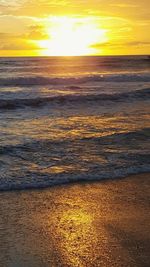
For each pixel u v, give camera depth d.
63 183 6.11
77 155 7.66
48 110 14.09
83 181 6.24
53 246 4.07
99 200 5.46
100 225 4.60
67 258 3.83
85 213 4.97
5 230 4.43
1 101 14.96
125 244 4.12
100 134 9.59
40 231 4.42
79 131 9.97
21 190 5.78
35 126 10.64
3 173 6.45
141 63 57.97
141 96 18.06
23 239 4.22
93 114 13.06
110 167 6.93
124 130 10.05
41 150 8.00
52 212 4.99
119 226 4.57
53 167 6.86
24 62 63.69
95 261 3.78
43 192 5.72
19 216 4.84
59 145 8.45
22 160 7.27
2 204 5.23
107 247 4.05
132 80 27.33
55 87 21.84
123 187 6.03
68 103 15.83
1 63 58.19
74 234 4.35
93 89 20.97
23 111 13.76
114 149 8.16
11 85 22.95
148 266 3.70
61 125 10.82
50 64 54.19
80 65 50.44
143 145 8.52
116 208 5.16
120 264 3.73
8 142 8.62
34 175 6.40
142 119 11.90
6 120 11.65
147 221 4.73
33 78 24.33
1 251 3.94
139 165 7.08
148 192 5.83
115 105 15.56
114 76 27.61
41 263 3.74
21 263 3.73
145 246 4.08
